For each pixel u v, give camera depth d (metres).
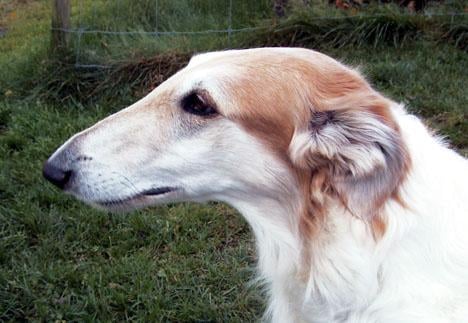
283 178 0.78
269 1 2.07
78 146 0.82
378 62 1.72
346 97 0.76
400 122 0.78
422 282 0.74
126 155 0.81
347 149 0.74
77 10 2.05
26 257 1.12
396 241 0.74
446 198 0.76
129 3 2.02
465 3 1.94
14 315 1.03
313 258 0.78
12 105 1.61
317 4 1.96
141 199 0.82
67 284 1.08
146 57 1.70
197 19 1.96
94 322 1.02
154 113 0.81
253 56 0.80
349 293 0.76
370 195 0.74
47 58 1.72
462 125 1.45
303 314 0.81
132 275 1.09
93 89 1.66
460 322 0.73
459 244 0.75
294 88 0.77
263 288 1.04
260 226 0.81
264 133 0.78
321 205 0.76
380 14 1.83
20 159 1.37
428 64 1.70
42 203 1.25
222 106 0.78
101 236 1.18
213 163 0.80
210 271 1.10
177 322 1.03
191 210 1.23
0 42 2.23
